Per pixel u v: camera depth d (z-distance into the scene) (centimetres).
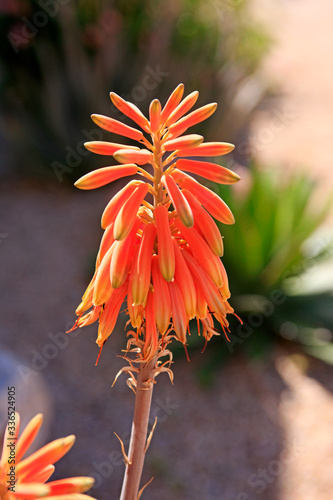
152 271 119
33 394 307
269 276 457
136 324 120
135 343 123
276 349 441
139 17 677
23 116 680
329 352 427
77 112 680
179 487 339
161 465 352
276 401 395
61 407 395
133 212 115
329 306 454
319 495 329
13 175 723
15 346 449
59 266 550
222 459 357
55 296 509
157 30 680
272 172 506
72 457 359
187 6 703
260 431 373
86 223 621
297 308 457
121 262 116
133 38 690
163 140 122
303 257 462
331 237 497
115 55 664
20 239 590
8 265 551
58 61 661
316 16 1413
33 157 687
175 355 424
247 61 876
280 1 1188
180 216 113
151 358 121
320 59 1112
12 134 680
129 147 123
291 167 716
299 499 328
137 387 123
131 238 119
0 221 621
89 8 658
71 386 413
